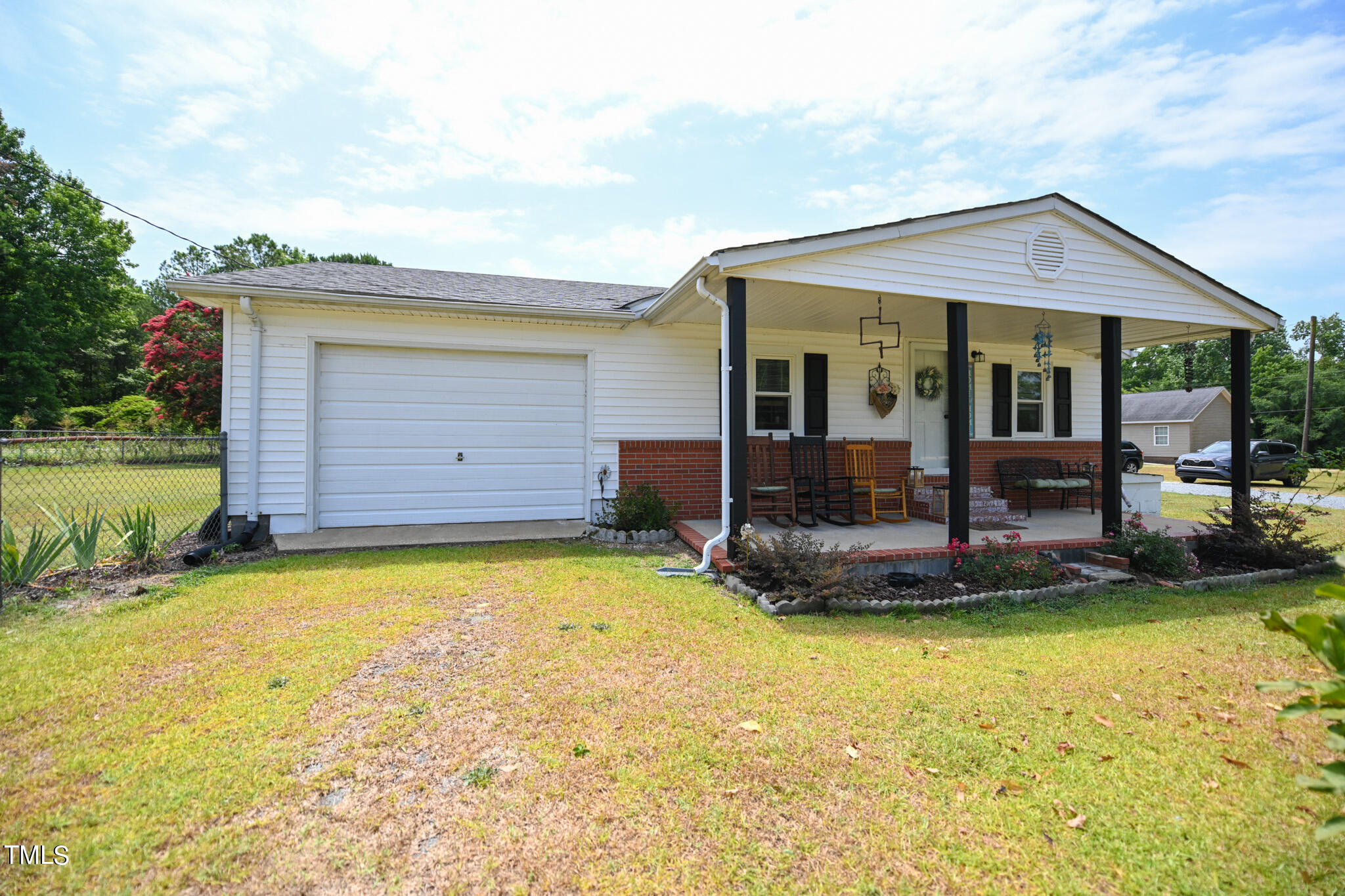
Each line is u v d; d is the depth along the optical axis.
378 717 2.87
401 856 1.98
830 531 7.39
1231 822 2.20
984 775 2.48
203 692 3.09
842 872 1.94
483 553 6.52
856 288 5.76
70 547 6.06
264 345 6.93
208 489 7.48
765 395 8.72
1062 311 6.96
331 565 5.86
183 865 1.91
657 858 1.99
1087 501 10.27
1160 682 3.46
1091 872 1.95
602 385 8.11
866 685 3.33
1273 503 7.30
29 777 2.34
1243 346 7.54
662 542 7.30
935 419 9.64
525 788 2.34
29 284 21.80
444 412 7.68
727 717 2.93
